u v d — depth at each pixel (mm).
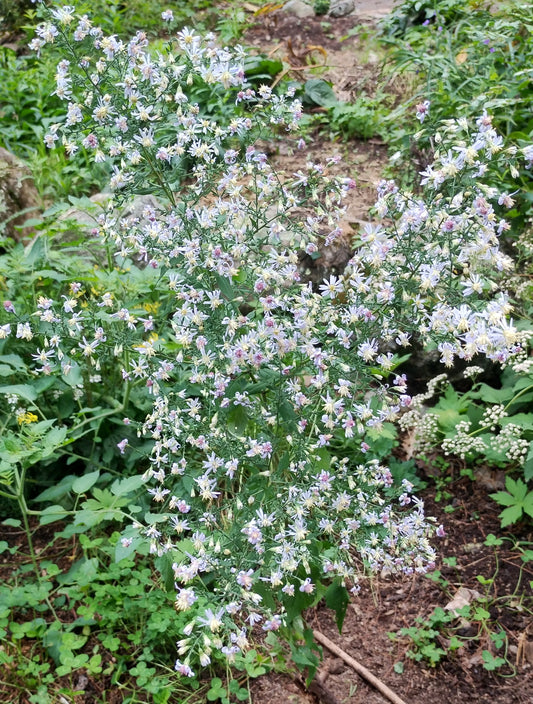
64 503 3463
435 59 5262
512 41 5410
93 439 3516
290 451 2412
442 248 2186
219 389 2283
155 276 3598
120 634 2916
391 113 5969
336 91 6680
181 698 2736
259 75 6328
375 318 2387
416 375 4141
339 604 2459
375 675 2914
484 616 3064
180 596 2025
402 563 2566
